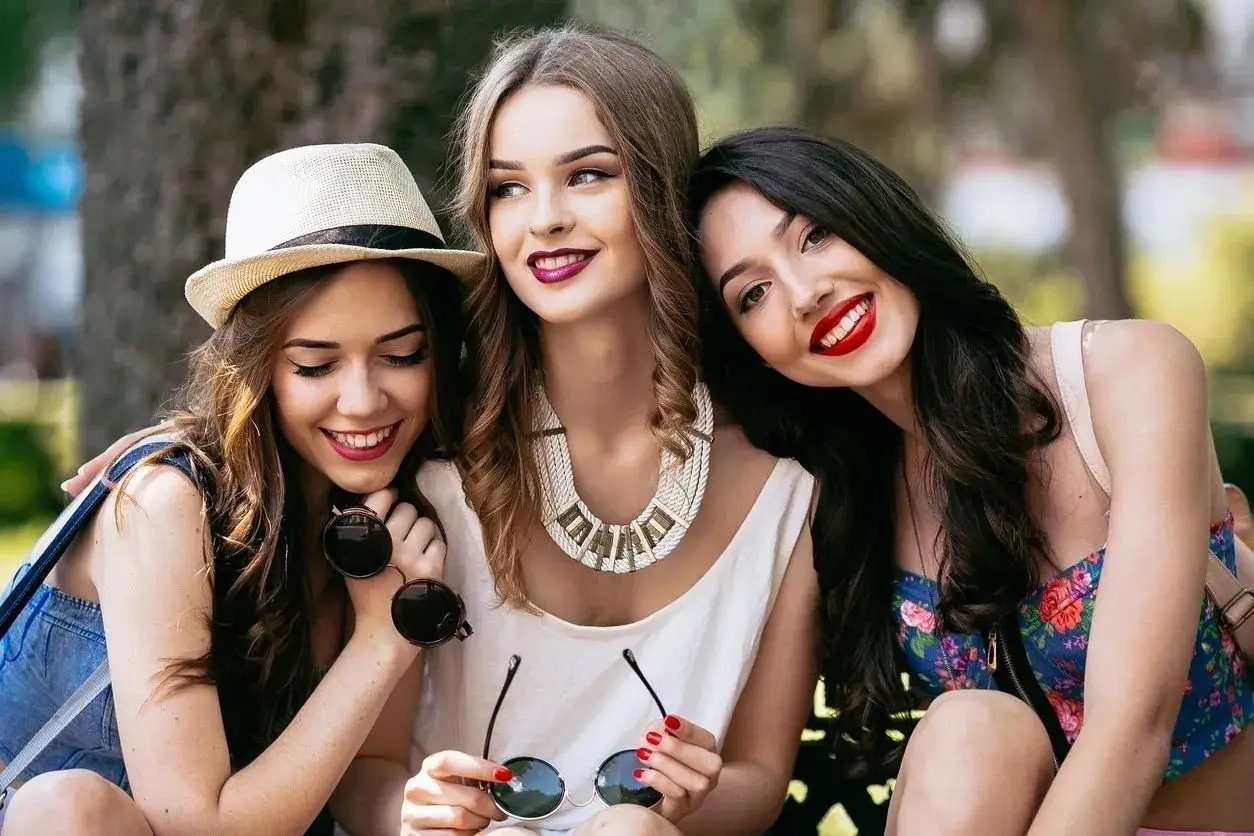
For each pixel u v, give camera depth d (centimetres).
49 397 1406
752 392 278
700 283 270
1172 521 238
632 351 265
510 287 262
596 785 254
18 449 1205
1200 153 2756
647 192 250
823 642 285
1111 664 234
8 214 2025
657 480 271
